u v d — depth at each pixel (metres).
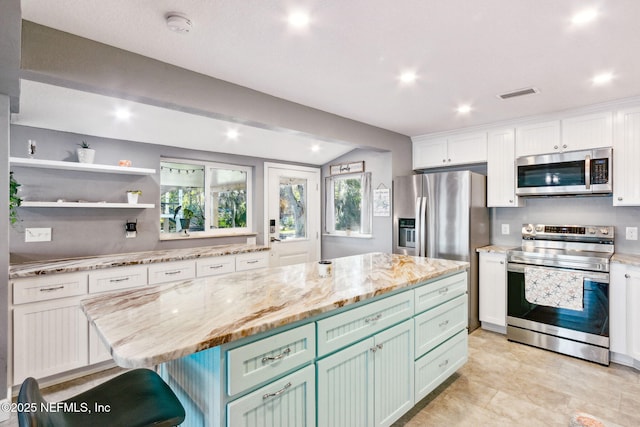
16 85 1.82
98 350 2.59
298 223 4.82
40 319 2.35
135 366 0.95
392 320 1.87
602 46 1.95
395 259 2.78
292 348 1.37
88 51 1.85
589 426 1.46
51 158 2.85
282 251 4.59
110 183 3.16
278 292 1.70
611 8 1.58
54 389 2.38
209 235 3.88
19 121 2.67
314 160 4.80
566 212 3.42
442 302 2.31
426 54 2.06
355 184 4.65
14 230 2.68
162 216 3.64
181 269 3.08
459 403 2.21
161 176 3.63
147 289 1.77
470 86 2.58
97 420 1.07
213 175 4.03
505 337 3.36
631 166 2.81
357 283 1.89
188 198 3.83
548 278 3.01
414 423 2.00
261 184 4.39
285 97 2.80
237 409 1.18
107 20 1.67
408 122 3.61
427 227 3.70
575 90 2.65
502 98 2.84
